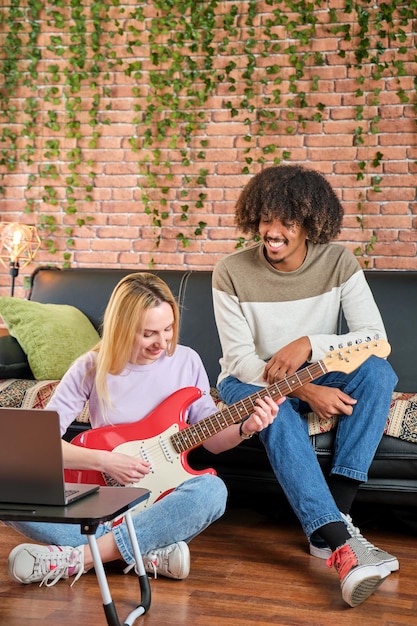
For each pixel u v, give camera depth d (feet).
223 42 13.39
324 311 8.93
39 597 6.95
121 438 7.72
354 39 12.99
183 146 13.73
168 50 13.62
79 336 11.05
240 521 9.72
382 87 12.93
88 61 14.03
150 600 6.73
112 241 14.08
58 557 7.22
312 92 13.19
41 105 14.28
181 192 13.73
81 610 6.68
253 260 9.14
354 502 9.10
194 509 7.35
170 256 13.85
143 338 7.66
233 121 13.48
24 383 10.08
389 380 8.31
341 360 7.93
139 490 6.36
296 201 8.61
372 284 11.06
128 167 13.96
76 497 6.00
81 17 13.98
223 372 9.17
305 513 7.63
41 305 11.23
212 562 8.04
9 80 14.29
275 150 13.35
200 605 6.85
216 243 13.64
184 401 7.86
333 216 8.89
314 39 13.15
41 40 14.21
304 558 8.20
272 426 7.98
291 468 7.81
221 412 7.71
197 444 7.69
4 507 5.80
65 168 14.24
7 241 13.51
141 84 13.85
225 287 9.07
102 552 7.33
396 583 7.50
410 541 8.96
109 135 14.02
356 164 13.05
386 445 8.66
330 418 8.64
